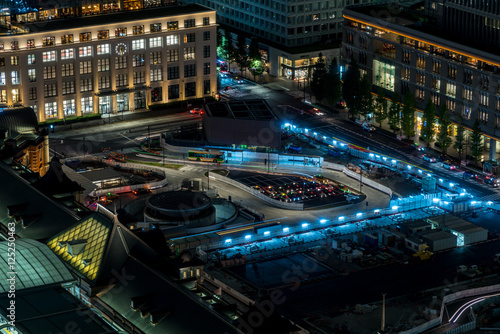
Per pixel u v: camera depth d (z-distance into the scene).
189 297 173.62
